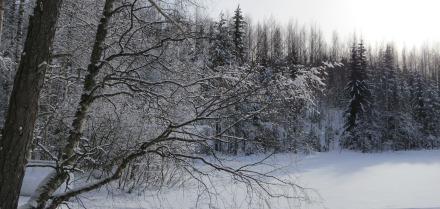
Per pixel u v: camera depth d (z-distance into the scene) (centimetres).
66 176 567
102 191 1197
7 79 1220
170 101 661
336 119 5878
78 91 823
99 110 895
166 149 712
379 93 6109
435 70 9344
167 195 1082
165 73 698
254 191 637
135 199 1099
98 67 641
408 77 7394
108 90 781
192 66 702
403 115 6000
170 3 642
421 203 1334
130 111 859
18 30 1181
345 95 6128
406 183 1998
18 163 413
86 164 788
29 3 612
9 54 1272
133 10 612
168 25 656
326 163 3306
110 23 716
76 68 748
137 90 634
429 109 6294
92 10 740
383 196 1505
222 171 649
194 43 659
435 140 6091
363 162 3634
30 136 424
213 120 646
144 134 949
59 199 540
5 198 404
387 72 6350
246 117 598
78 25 724
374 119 5503
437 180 2152
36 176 1080
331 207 1195
